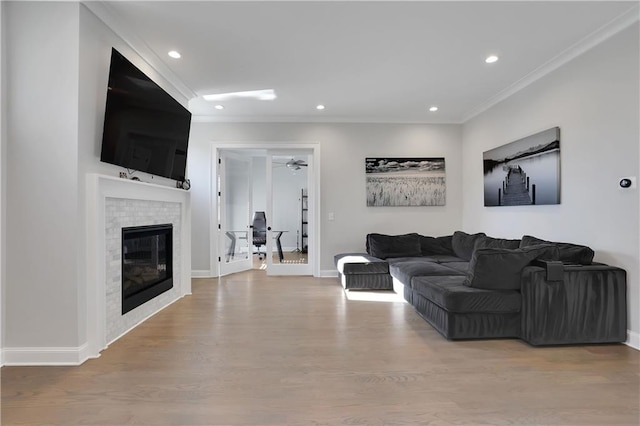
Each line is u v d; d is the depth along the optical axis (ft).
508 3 8.02
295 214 22.61
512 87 13.30
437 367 7.39
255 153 20.36
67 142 7.45
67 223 7.45
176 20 8.76
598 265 8.98
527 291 8.68
